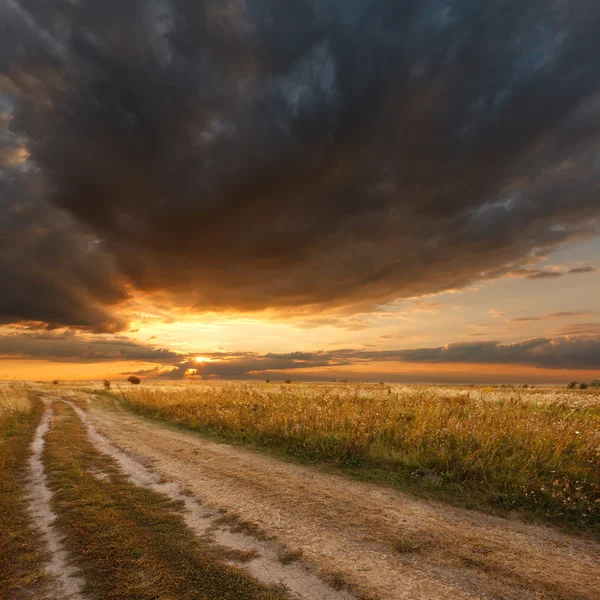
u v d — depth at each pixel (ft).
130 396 74.38
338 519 16.01
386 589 10.89
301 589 10.97
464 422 27.78
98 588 11.24
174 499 18.70
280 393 57.36
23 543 14.26
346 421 32.09
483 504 17.44
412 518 16.07
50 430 40.60
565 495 17.30
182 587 11.16
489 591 10.80
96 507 17.62
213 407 47.80
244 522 15.76
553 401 39.27
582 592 10.76
